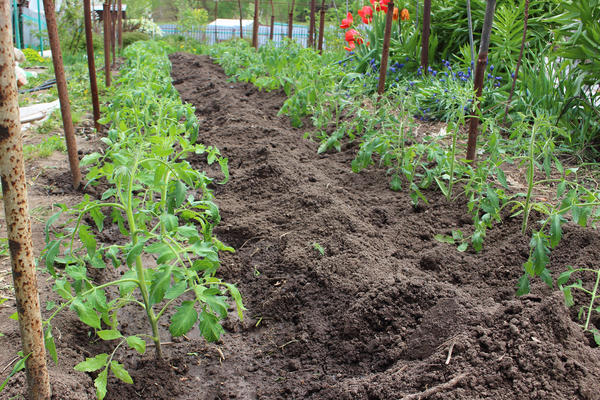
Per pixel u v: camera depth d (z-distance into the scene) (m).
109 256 2.18
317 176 4.24
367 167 4.39
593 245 2.80
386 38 5.02
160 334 2.62
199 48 16.33
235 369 2.41
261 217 3.64
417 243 3.19
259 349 2.54
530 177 2.93
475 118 3.73
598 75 4.76
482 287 2.68
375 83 6.61
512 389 1.90
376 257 2.98
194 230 2.03
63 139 5.52
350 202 3.76
